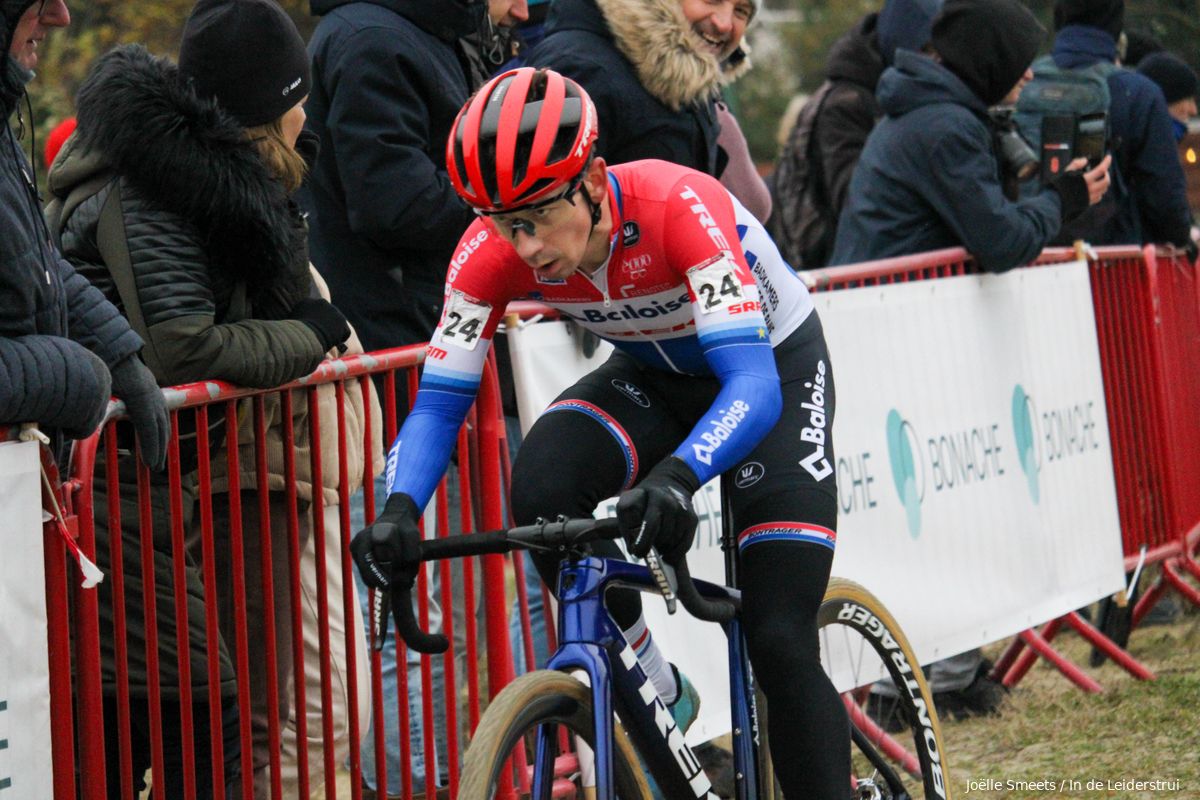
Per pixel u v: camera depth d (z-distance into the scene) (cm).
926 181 1285
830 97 1653
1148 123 1623
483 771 598
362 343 1029
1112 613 1488
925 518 1232
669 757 700
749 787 738
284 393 815
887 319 1203
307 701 873
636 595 750
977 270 1324
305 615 870
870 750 883
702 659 1050
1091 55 1648
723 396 661
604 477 732
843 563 1148
